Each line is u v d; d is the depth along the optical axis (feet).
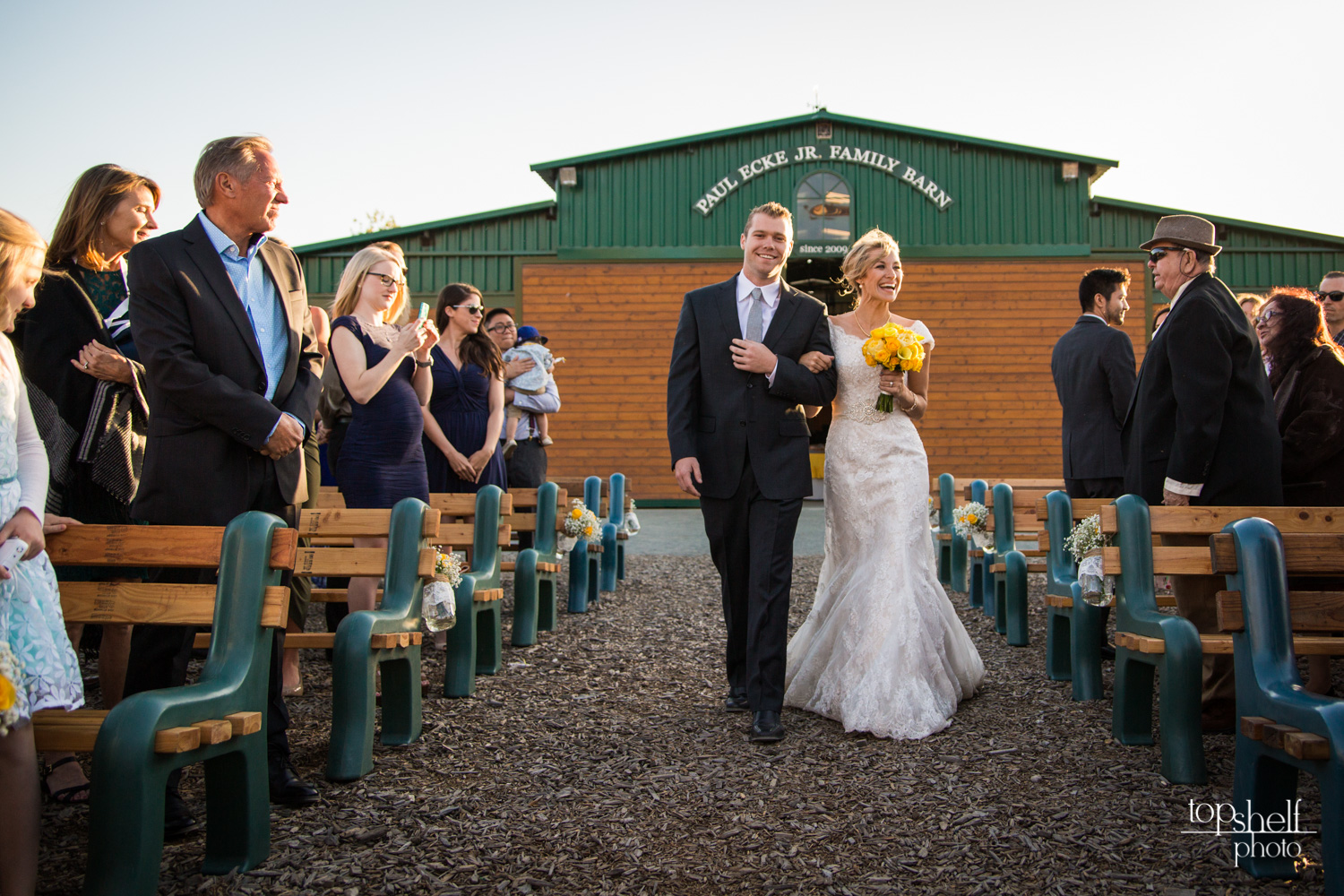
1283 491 13.66
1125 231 51.08
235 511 9.42
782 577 12.19
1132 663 11.46
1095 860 8.36
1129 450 13.58
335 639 10.53
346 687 10.43
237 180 9.50
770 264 12.91
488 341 18.21
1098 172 51.42
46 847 8.60
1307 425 13.32
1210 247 12.45
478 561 15.30
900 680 12.21
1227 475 12.20
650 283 51.65
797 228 51.42
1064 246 51.03
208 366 9.32
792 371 12.35
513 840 8.80
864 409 13.48
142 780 6.80
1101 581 12.96
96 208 11.75
